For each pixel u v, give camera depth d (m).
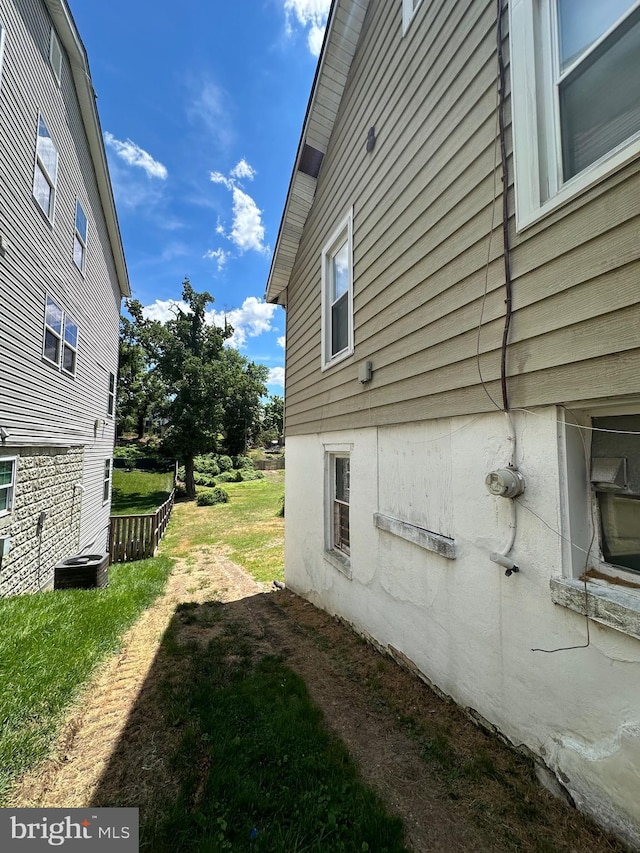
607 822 1.55
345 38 4.35
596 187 1.70
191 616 4.84
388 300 3.56
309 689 2.95
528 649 1.97
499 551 2.18
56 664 2.98
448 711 2.53
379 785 1.95
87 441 9.77
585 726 1.66
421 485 2.99
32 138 5.88
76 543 8.92
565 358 1.81
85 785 1.93
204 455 33.59
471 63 2.50
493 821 1.71
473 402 2.42
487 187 2.34
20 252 5.60
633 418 1.67
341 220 4.80
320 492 5.33
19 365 5.66
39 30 6.04
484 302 2.34
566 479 1.83
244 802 1.81
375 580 3.70
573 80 1.88
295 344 6.85
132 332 26.02
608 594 1.60
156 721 2.48
